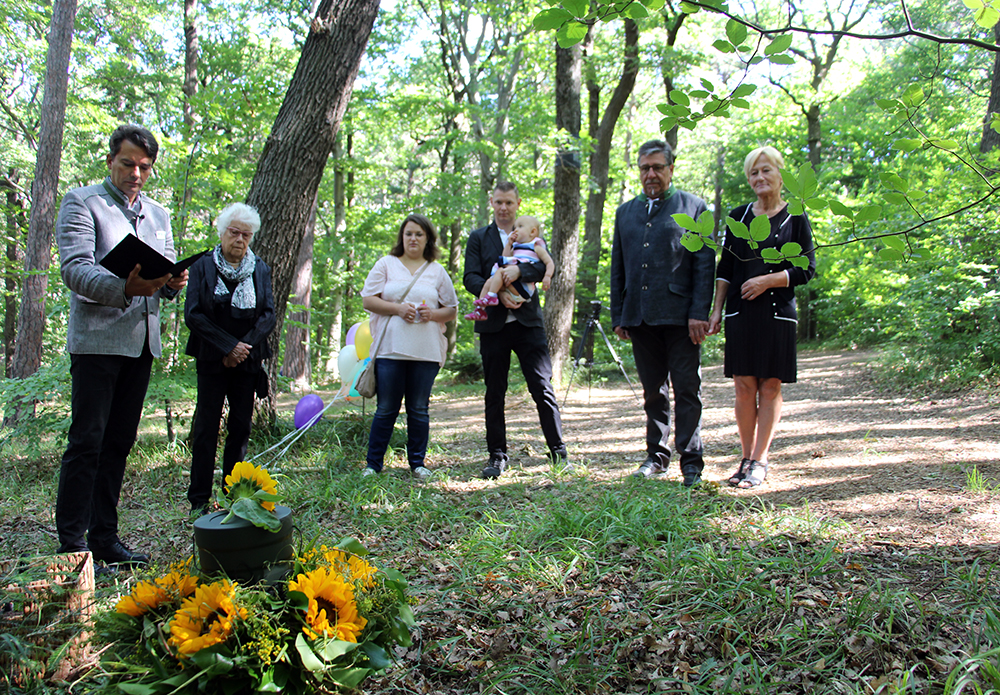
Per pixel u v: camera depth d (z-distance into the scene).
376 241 22.53
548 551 2.98
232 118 8.55
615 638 2.22
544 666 2.09
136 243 2.51
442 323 4.85
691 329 4.07
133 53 18.62
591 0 1.87
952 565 2.57
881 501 3.48
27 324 9.60
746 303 4.00
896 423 5.91
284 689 1.36
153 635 1.40
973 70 16.59
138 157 3.04
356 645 1.41
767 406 4.07
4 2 14.04
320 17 5.57
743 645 2.12
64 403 5.35
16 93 16.61
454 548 3.10
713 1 1.88
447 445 6.07
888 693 1.81
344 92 5.70
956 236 7.62
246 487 1.63
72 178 17.72
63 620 1.77
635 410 8.45
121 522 3.70
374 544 3.19
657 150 4.21
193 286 3.73
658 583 2.55
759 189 3.92
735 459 4.96
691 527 3.13
